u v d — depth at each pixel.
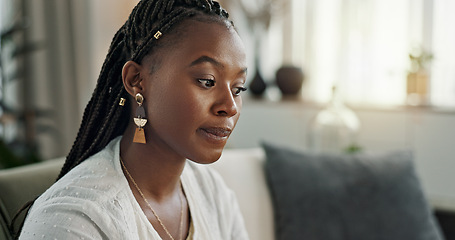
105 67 0.78
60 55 2.95
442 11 2.83
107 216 0.70
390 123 2.80
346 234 1.61
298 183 1.64
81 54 3.00
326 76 3.21
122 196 0.74
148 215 0.78
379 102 2.98
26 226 0.69
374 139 2.85
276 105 3.14
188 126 0.70
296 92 3.21
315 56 3.23
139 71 0.73
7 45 2.74
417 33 2.89
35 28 2.85
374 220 1.64
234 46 0.72
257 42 3.31
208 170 1.03
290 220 1.60
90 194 0.71
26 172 1.04
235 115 0.73
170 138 0.72
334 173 1.69
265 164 1.72
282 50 3.36
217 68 0.71
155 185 0.80
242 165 1.65
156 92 0.71
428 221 1.69
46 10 2.91
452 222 1.95
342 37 3.11
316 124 2.92
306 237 1.58
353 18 3.06
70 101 2.99
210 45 0.70
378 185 1.69
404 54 2.94
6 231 0.94
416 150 2.73
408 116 2.74
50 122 2.96
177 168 0.80
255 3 3.33
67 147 2.99
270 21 3.26
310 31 3.23
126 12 3.20
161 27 0.71
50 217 0.67
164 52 0.70
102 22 3.09
